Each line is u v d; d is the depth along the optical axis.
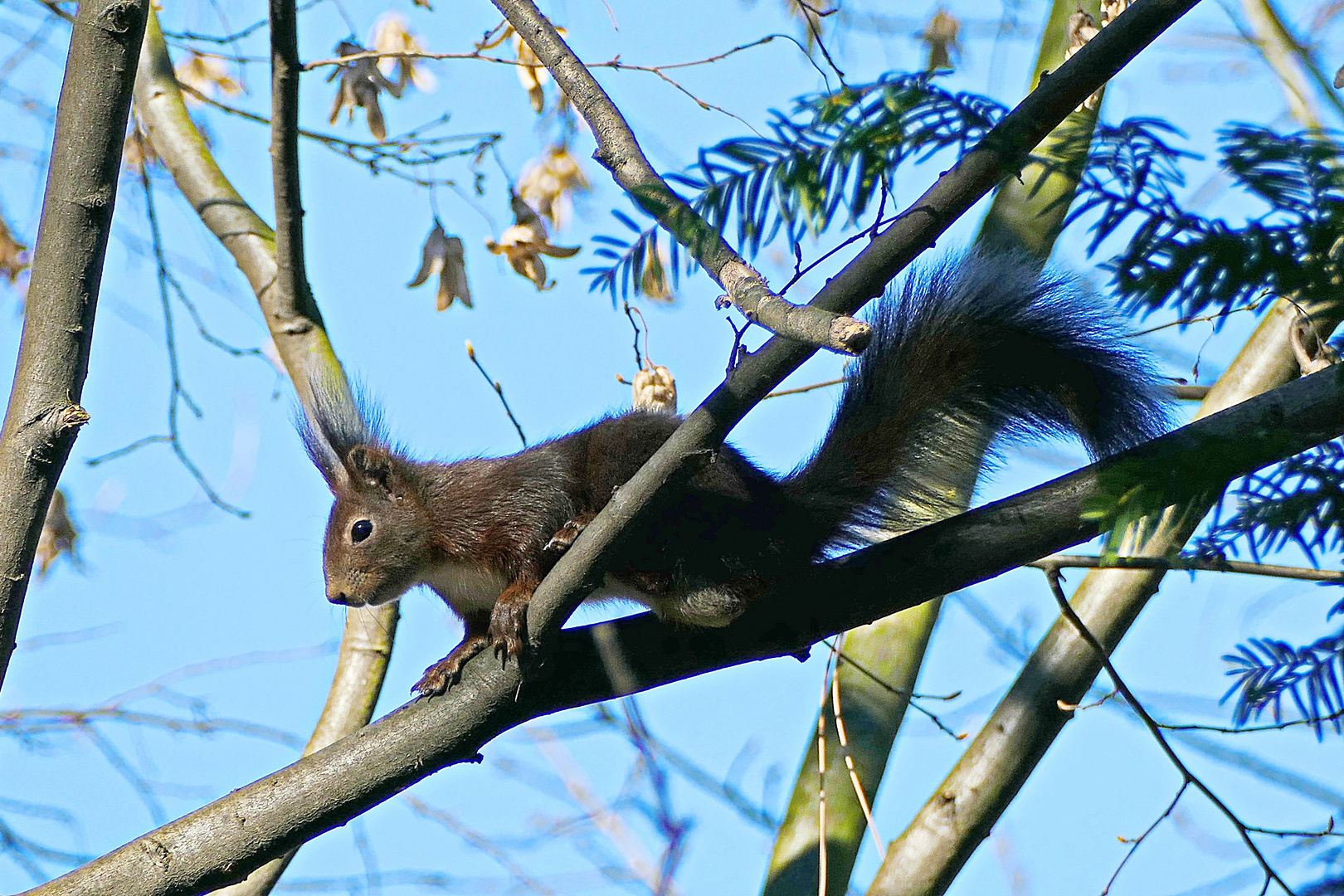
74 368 6.57
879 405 8.72
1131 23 4.62
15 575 6.51
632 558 7.95
